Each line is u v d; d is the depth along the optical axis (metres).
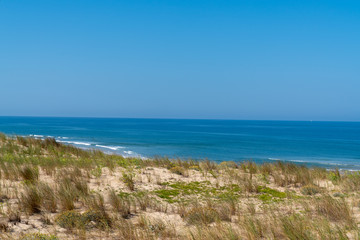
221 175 13.05
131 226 6.13
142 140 60.88
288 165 15.26
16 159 12.40
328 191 10.44
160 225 6.43
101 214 6.65
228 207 8.05
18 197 7.71
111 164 13.38
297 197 9.68
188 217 7.11
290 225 5.84
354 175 12.63
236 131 118.81
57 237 5.48
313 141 66.12
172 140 62.66
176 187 10.72
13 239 5.19
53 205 7.14
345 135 95.19
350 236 5.61
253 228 5.90
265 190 10.62
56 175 10.49
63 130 97.69
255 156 37.31
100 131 98.25
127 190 9.70
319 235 5.60
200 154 37.47
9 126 121.19
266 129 146.75
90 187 9.67
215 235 5.70
